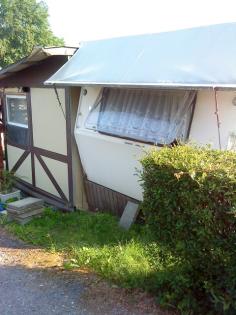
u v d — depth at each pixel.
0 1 40.72
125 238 5.61
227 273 3.19
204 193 3.15
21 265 5.01
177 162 3.38
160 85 4.69
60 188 7.95
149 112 5.61
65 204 7.75
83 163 7.19
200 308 3.49
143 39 5.91
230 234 3.08
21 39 41.25
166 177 3.45
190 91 4.96
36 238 6.04
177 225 3.41
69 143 7.39
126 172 6.15
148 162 3.66
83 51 7.03
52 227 6.59
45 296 4.15
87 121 6.70
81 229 6.34
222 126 4.59
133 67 5.46
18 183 9.41
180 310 3.57
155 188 3.59
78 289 4.24
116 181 6.52
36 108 8.34
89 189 7.35
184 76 4.59
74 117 7.28
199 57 4.74
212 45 4.79
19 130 9.25
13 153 9.71
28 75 8.42
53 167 8.09
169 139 5.06
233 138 4.45
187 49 5.03
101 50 6.58
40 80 7.98
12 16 40.75
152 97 5.63
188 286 3.55
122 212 6.62
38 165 8.64
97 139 6.42
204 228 3.20
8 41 40.56
